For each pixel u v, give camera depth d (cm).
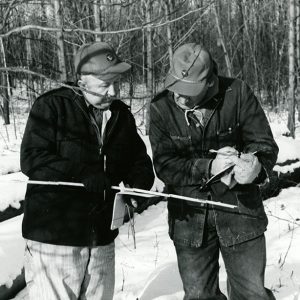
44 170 246
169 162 272
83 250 262
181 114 273
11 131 1347
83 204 257
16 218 470
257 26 1841
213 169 258
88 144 258
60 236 253
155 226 527
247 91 276
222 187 272
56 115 255
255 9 1770
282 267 421
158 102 278
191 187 277
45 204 253
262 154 265
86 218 257
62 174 247
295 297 360
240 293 288
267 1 1877
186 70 253
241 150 282
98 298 271
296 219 552
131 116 277
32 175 248
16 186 514
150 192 258
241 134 280
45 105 254
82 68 248
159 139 278
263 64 1831
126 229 518
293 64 1359
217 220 276
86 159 257
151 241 484
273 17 1894
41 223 253
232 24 1822
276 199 646
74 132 255
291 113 1357
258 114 275
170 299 364
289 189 696
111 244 278
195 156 275
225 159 252
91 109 261
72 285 259
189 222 281
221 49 1700
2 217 475
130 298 371
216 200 274
